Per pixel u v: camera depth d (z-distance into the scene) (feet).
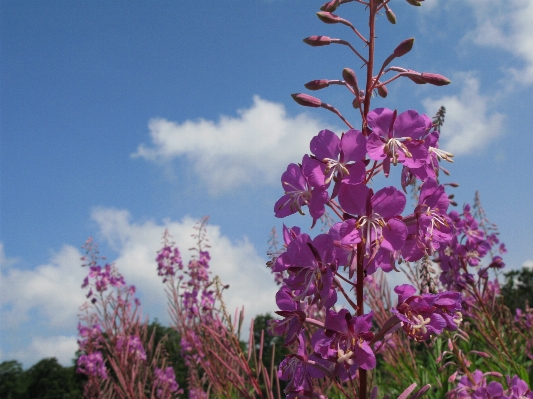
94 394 2.89
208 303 2.43
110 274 2.81
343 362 0.81
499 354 1.66
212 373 1.89
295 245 0.83
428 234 0.84
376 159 0.80
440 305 0.81
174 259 2.85
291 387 0.85
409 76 0.88
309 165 0.83
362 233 0.79
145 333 2.61
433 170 0.84
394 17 0.91
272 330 0.86
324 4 0.91
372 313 0.78
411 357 1.71
